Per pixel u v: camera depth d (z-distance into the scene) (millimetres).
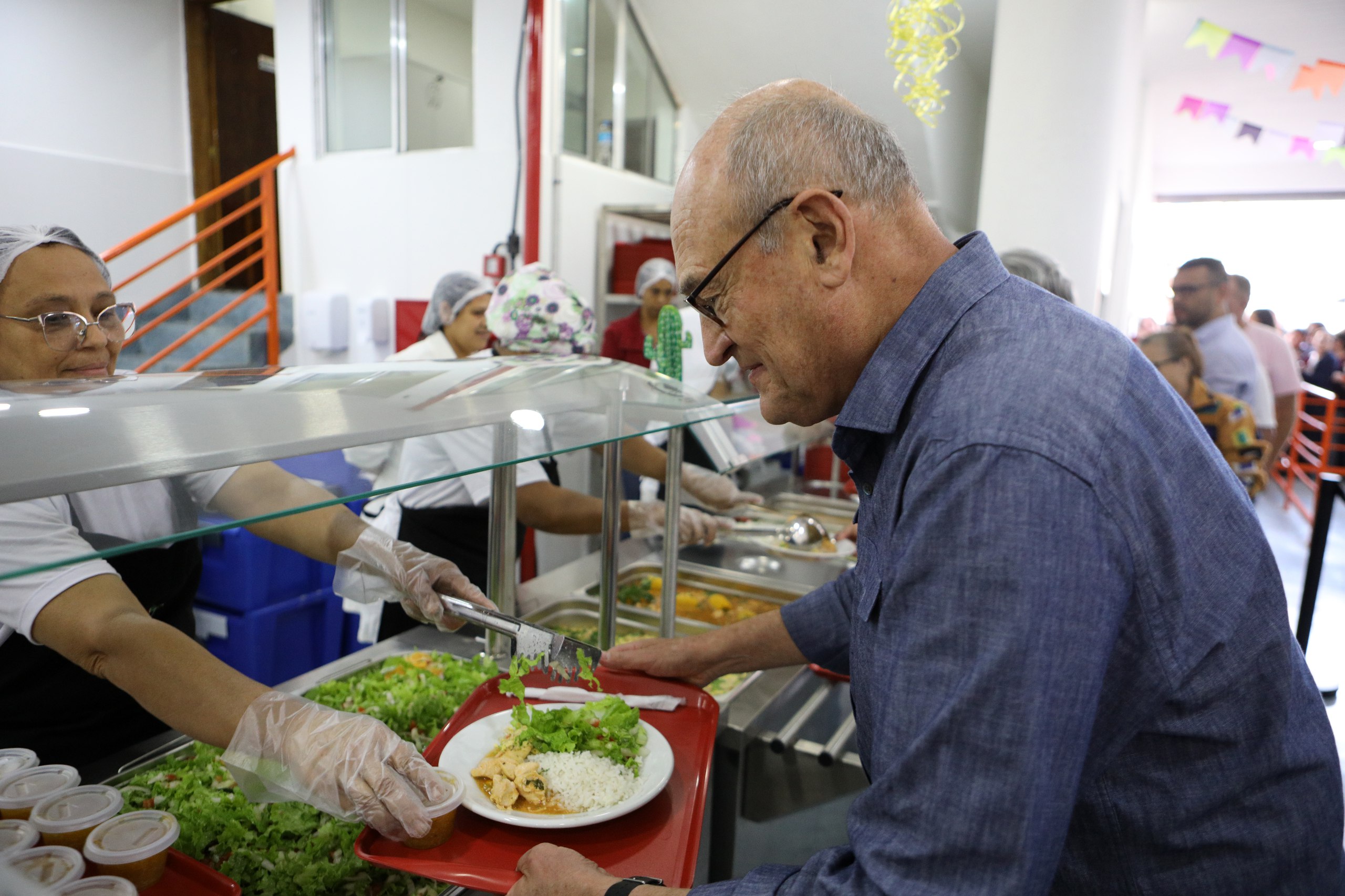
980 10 4469
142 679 887
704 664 1254
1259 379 3373
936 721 596
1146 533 638
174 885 810
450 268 4121
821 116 722
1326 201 9891
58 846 797
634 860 923
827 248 722
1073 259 3553
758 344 771
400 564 1156
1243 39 4543
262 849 937
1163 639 654
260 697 887
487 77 3883
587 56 4137
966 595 596
